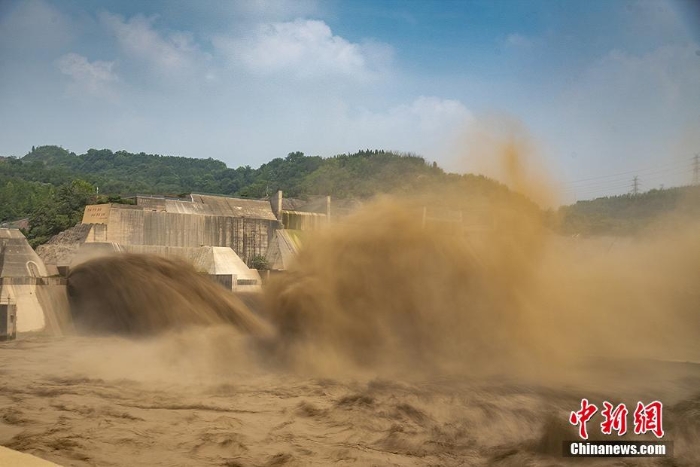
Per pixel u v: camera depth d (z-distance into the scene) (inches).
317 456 624.1
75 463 575.5
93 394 893.8
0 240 2186.3
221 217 4601.4
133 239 4079.7
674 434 712.4
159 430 699.4
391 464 606.2
